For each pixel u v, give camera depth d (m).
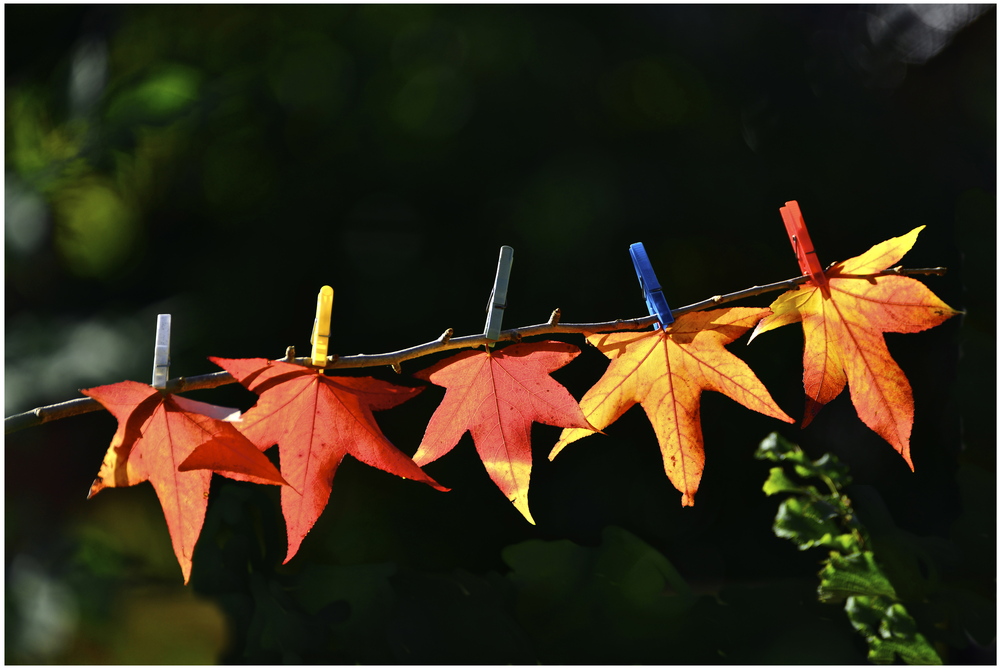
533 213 5.94
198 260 5.64
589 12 6.21
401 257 5.91
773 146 6.13
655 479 5.59
